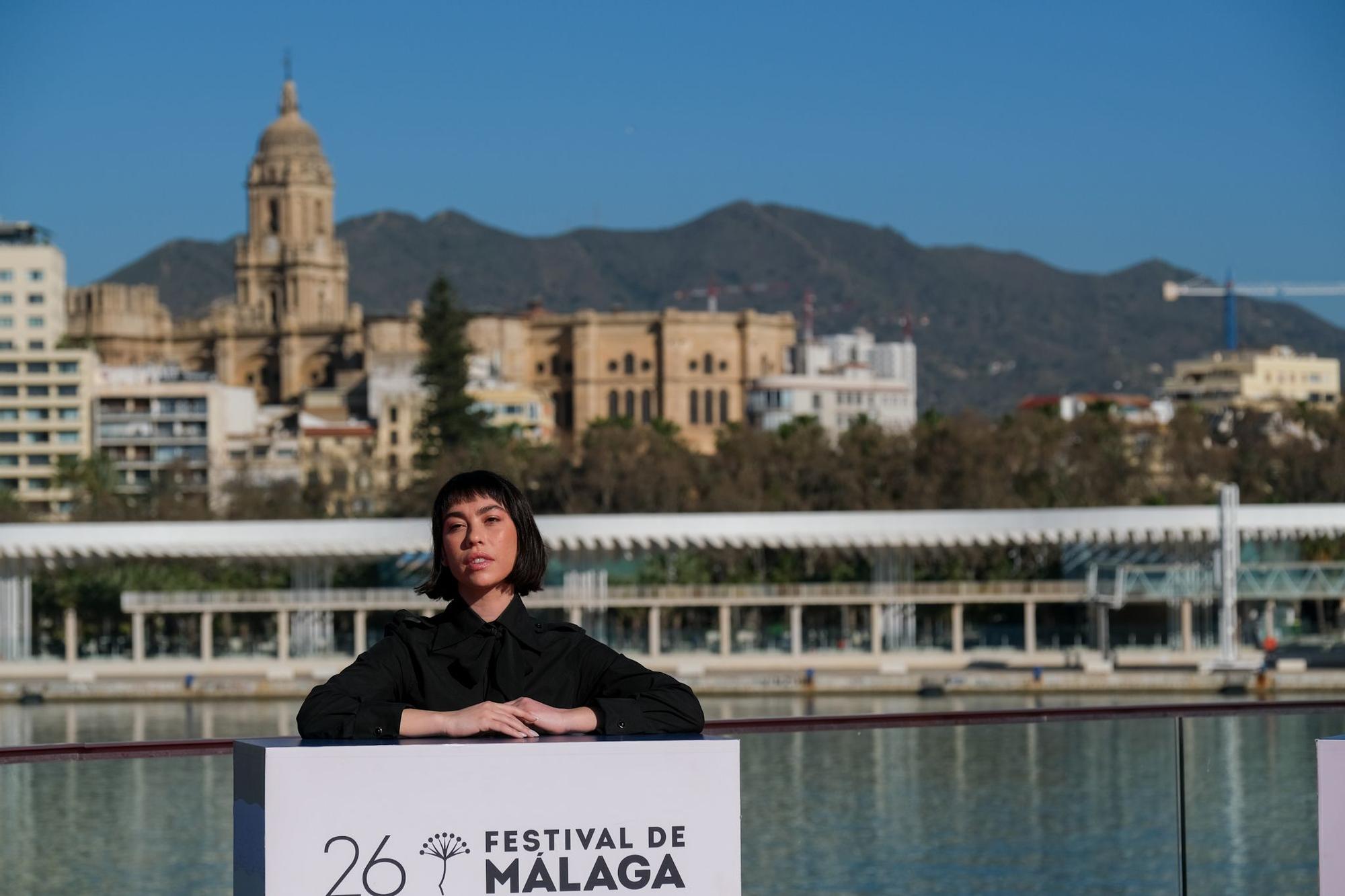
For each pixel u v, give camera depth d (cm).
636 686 807
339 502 17562
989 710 1294
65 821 1168
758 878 1331
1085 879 1412
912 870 1422
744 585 11300
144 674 10806
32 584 12231
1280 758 1309
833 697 9881
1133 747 1364
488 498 832
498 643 823
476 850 717
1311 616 13275
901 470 15712
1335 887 910
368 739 751
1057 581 11412
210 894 1188
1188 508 11000
